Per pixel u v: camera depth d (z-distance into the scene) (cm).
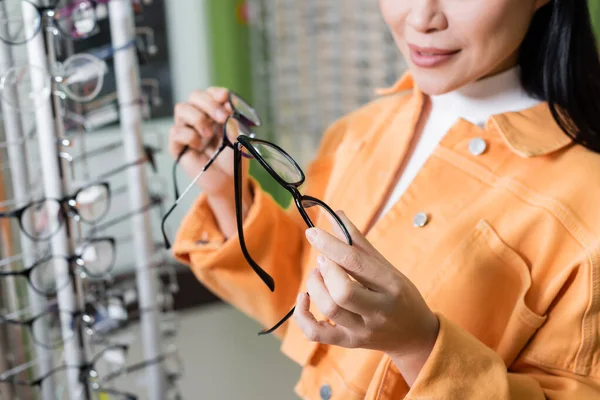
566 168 83
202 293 274
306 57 263
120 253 218
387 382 80
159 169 249
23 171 97
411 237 88
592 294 77
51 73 92
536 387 76
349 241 65
